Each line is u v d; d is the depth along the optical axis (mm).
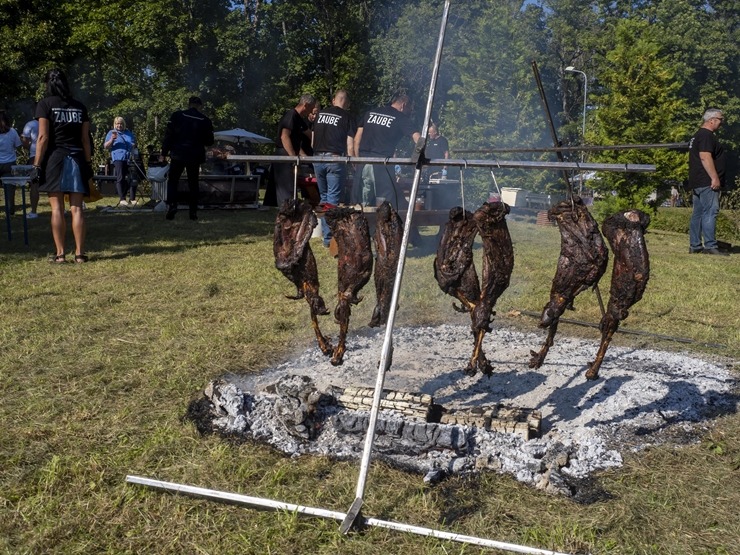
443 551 2996
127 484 3471
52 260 9602
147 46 34406
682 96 41312
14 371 5160
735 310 7664
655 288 8766
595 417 4500
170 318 6766
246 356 5668
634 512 3332
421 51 39375
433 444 3859
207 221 14883
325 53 40688
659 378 5230
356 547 3023
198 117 14742
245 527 3182
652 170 3432
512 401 4809
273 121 37875
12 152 13922
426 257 10492
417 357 5793
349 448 3955
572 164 3535
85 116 9422
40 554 2963
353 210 4094
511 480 3648
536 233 14844
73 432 4105
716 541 3119
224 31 34781
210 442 4008
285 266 4035
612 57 16531
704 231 12414
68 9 33750
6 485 3479
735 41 43719
